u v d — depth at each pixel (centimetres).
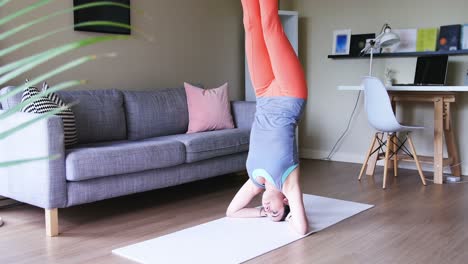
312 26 542
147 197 369
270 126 283
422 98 429
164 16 459
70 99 351
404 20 475
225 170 385
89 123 357
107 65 412
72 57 385
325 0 529
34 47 357
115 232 278
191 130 418
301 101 284
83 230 282
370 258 236
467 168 449
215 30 518
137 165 306
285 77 280
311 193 377
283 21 532
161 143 330
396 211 323
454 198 359
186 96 432
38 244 256
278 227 286
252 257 237
